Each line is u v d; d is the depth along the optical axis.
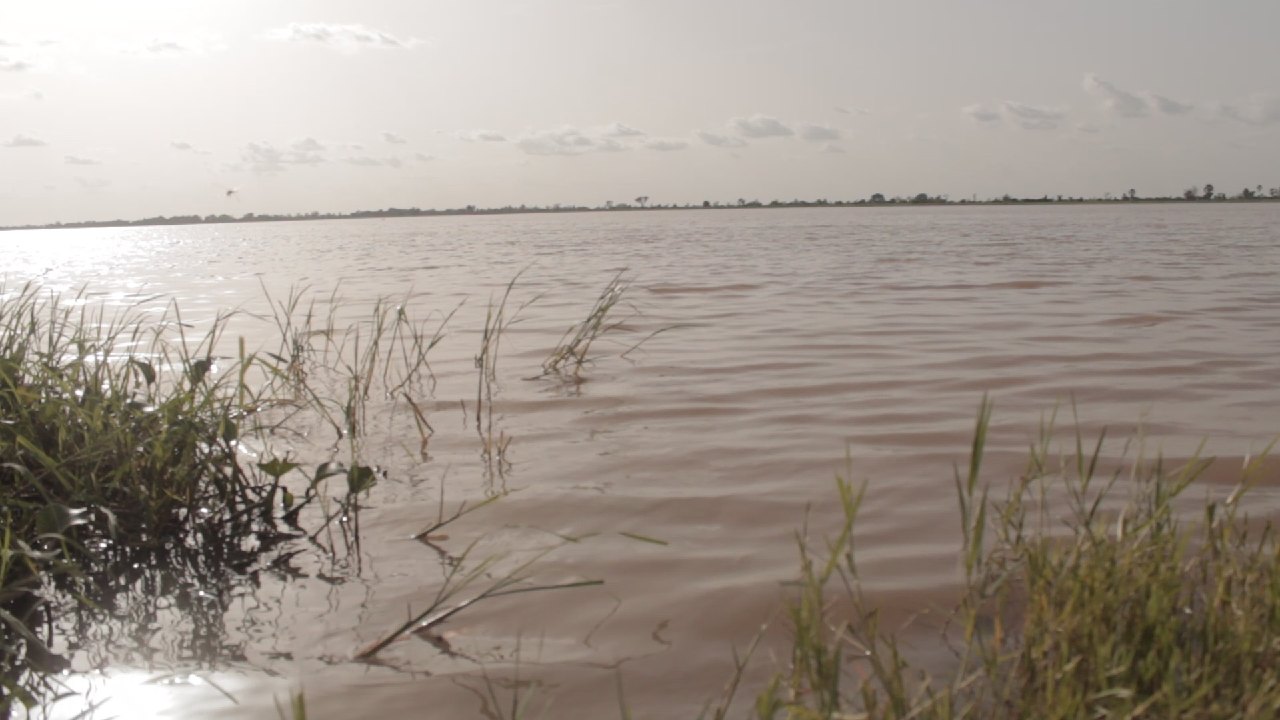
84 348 4.55
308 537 3.56
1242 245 21.86
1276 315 9.11
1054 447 4.59
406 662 2.62
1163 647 2.18
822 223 47.25
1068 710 2.01
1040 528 2.71
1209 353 7.06
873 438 4.82
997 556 3.03
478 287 13.55
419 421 4.96
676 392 5.98
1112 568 2.38
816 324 8.98
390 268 18.47
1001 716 2.20
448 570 3.24
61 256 28.55
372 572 3.23
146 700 2.47
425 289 13.36
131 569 3.29
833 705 2.08
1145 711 2.07
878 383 6.18
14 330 4.56
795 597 2.96
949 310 9.88
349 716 2.36
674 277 14.66
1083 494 2.86
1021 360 6.88
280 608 2.97
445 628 2.82
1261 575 2.55
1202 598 2.65
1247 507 3.65
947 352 7.29
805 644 2.19
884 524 3.59
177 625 2.88
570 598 3.00
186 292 13.55
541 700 2.42
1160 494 2.94
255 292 13.44
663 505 3.85
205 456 3.88
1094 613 2.24
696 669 2.56
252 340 8.35
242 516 3.76
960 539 3.41
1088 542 2.75
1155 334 8.02
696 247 24.41
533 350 7.67
